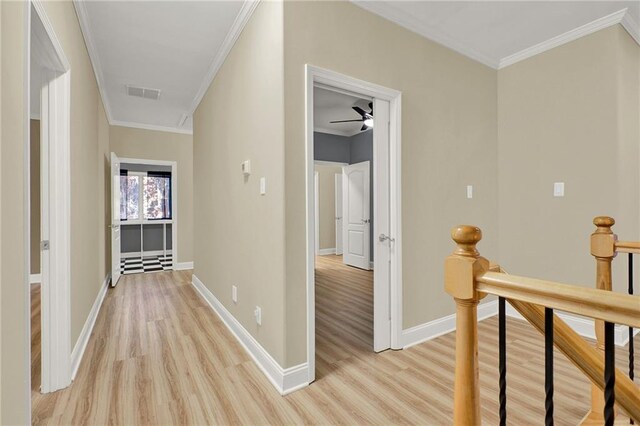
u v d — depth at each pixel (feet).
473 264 2.55
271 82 6.63
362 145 19.70
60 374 6.15
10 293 3.57
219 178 10.64
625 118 8.55
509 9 7.90
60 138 6.23
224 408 5.62
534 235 9.87
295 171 6.36
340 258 22.93
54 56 5.73
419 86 8.50
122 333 8.96
